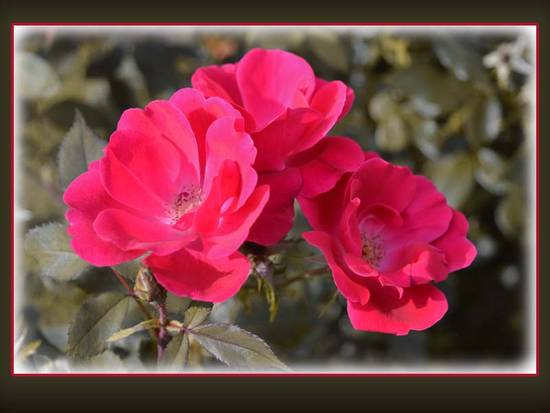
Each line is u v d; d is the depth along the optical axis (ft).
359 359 2.14
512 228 2.14
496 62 2.16
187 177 1.58
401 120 2.22
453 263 1.62
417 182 1.65
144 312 1.63
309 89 1.61
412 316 1.56
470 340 2.42
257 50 1.65
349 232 1.54
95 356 1.61
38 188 1.96
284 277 1.76
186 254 1.50
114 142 1.53
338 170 1.58
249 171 1.47
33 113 2.15
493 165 2.16
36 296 1.83
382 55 2.30
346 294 1.50
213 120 1.54
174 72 2.18
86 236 1.49
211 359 1.87
